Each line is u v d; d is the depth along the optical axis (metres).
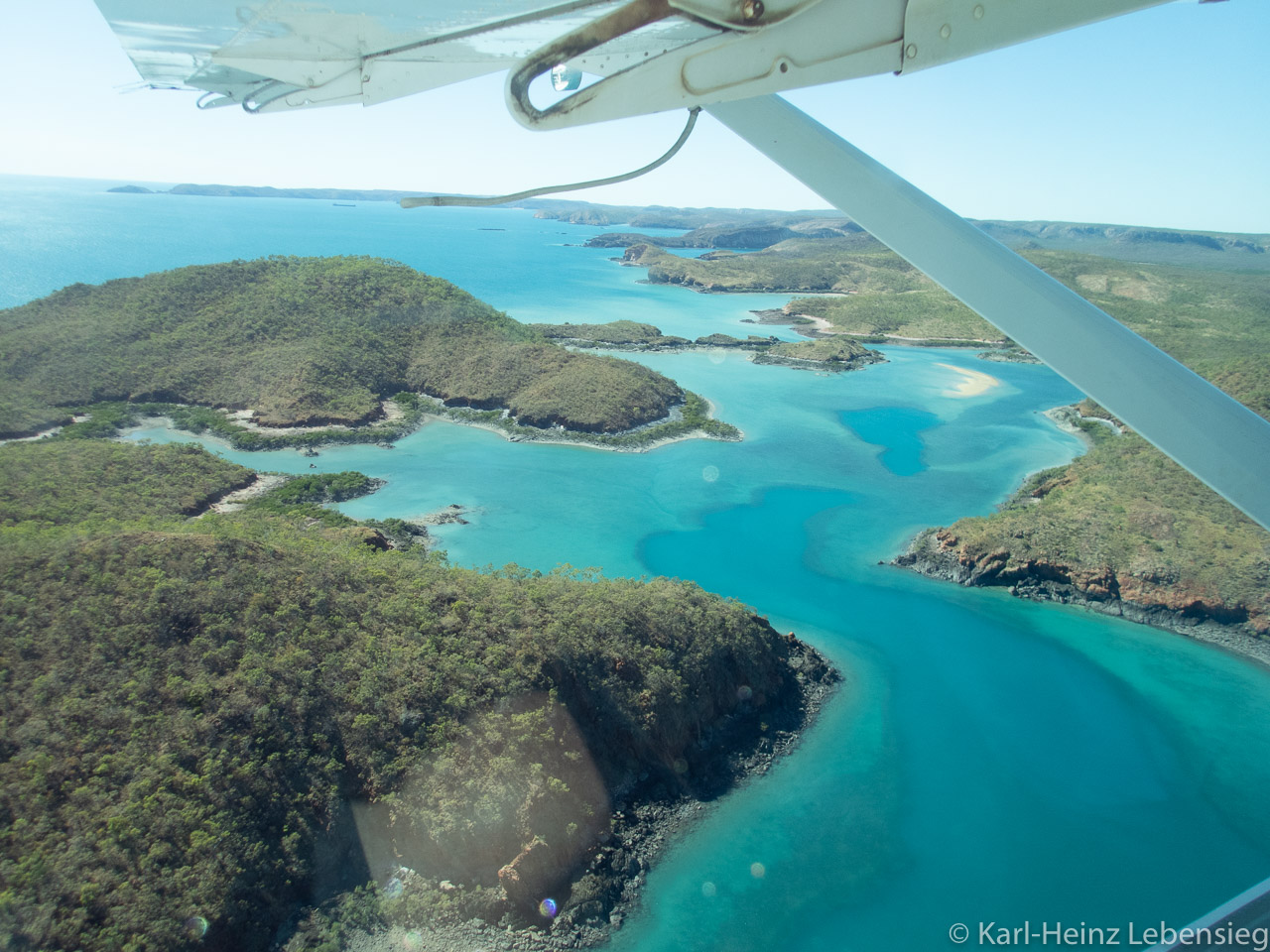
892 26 3.00
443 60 3.29
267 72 3.34
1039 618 42.72
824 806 28.17
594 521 54.00
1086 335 3.11
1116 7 2.80
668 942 22.75
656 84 3.27
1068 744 32.47
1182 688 36.69
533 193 3.59
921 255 3.33
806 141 3.40
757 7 2.95
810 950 22.89
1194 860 26.83
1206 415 3.11
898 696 35.22
